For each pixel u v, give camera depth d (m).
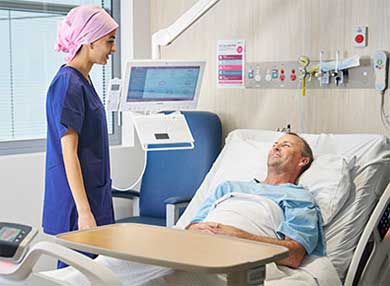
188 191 3.40
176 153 3.45
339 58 3.12
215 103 3.63
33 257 1.45
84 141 2.53
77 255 1.40
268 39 3.38
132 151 3.78
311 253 2.40
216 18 3.58
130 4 3.79
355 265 2.40
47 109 2.51
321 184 2.63
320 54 3.19
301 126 3.28
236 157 3.02
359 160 2.72
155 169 3.50
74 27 2.49
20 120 3.39
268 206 2.48
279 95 3.36
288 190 2.58
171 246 1.53
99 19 2.50
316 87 3.21
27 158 3.21
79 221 2.39
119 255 1.47
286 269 2.27
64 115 2.40
